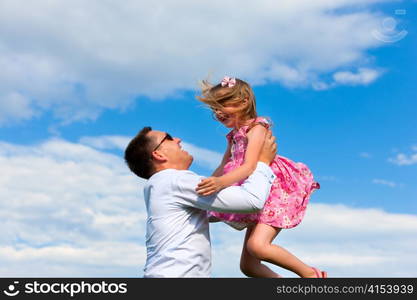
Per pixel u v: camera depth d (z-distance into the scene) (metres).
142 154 2.53
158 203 2.40
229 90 2.73
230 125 2.82
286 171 2.77
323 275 2.63
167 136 2.56
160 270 2.31
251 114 2.79
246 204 2.28
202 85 2.86
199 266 2.34
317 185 2.93
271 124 2.71
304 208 2.79
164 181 2.41
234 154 2.79
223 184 2.27
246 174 2.40
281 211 2.67
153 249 2.41
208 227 2.46
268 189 2.41
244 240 2.81
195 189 2.30
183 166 2.56
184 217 2.36
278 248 2.59
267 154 2.59
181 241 2.32
